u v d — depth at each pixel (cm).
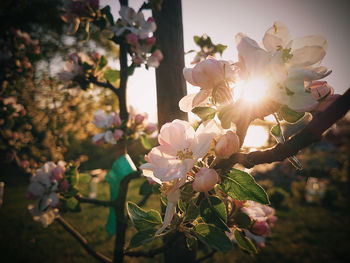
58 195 41
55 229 157
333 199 232
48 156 97
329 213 210
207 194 15
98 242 143
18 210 196
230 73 15
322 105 13
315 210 219
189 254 36
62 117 133
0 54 81
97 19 40
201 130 16
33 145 89
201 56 56
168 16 36
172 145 16
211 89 16
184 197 16
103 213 194
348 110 10
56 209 41
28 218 178
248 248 21
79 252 131
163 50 36
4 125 75
